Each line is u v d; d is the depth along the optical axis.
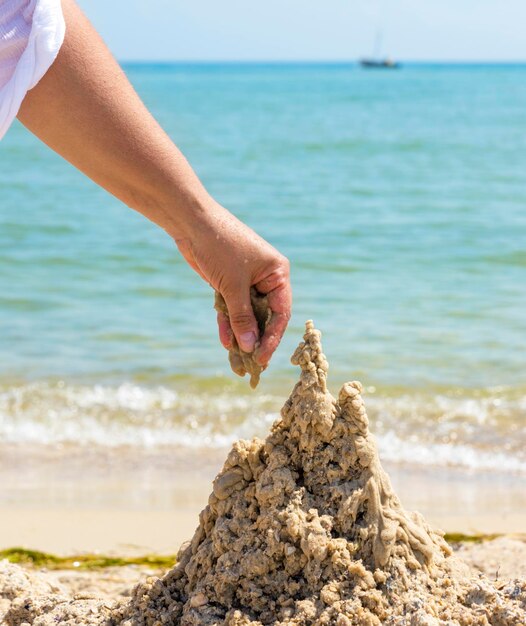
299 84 89.00
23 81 2.01
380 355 8.55
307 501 2.39
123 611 2.49
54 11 2.03
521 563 3.76
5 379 7.79
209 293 11.20
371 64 189.12
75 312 10.29
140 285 11.59
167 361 8.38
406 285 11.60
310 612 2.27
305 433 2.42
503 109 46.03
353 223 16.39
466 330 9.43
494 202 18.56
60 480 5.56
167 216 2.20
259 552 2.36
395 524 2.41
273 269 2.25
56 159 26.03
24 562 4.12
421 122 38.44
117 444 6.34
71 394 7.43
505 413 7.01
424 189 20.61
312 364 2.44
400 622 2.23
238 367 2.33
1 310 10.35
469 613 2.32
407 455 6.15
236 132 34.56
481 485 5.54
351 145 29.89
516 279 11.89
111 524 4.73
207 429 6.70
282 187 21.20
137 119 2.12
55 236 14.73
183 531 4.63
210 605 2.37
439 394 7.45
